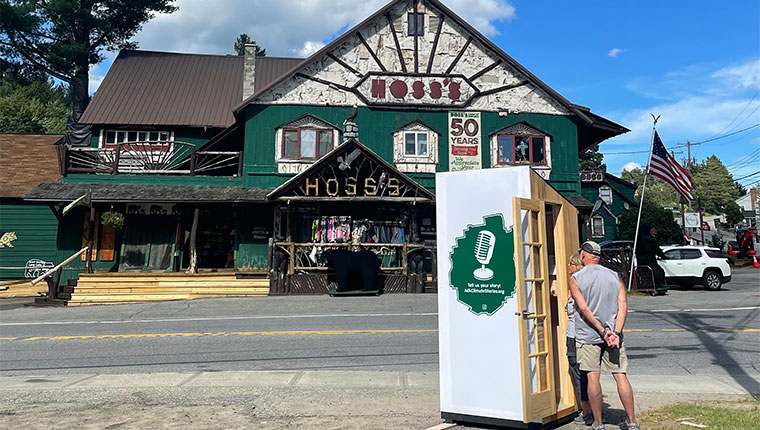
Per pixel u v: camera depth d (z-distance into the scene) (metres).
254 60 25.78
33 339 10.28
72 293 16.98
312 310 13.85
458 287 5.28
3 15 28.61
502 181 5.16
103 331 11.16
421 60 21.70
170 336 10.43
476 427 5.07
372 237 18.59
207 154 21.50
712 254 19.83
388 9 21.58
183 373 7.55
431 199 18.22
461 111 21.59
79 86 31.83
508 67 22.08
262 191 19.64
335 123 20.98
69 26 31.20
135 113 23.88
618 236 35.34
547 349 5.18
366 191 18.42
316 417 5.50
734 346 9.37
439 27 21.89
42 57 31.59
